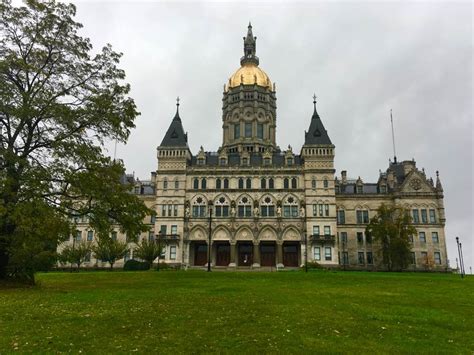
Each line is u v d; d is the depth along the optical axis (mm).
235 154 99625
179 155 93125
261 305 23031
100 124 36281
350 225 96312
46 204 30984
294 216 89312
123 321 18219
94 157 34656
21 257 33062
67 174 32406
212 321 18422
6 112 32000
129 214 36156
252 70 112000
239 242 90125
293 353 14008
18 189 31047
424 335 16875
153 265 83125
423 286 37031
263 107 108562
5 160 31375
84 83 36875
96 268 83312
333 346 14844
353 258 94562
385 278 45281
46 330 16578
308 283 39219
